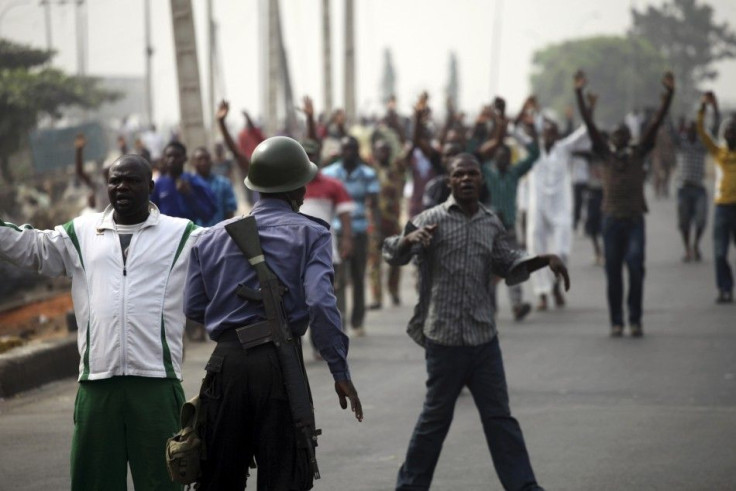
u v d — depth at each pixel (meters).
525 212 43.66
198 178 26.77
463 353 15.82
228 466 12.30
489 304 16.17
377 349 29.36
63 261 13.44
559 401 23.03
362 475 17.73
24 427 20.78
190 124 34.78
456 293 15.97
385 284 43.84
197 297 12.69
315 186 28.31
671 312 34.62
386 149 39.00
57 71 70.75
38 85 67.50
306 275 12.38
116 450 13.15
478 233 16.16
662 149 78.44
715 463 18.30
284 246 12.49
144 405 13.06
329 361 12.23
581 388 24.27
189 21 34.72
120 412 13.10
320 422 21.38
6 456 18.81
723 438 19.91
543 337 30.81
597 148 30.25
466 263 16.02
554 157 36.84
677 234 57.16
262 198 12.90
